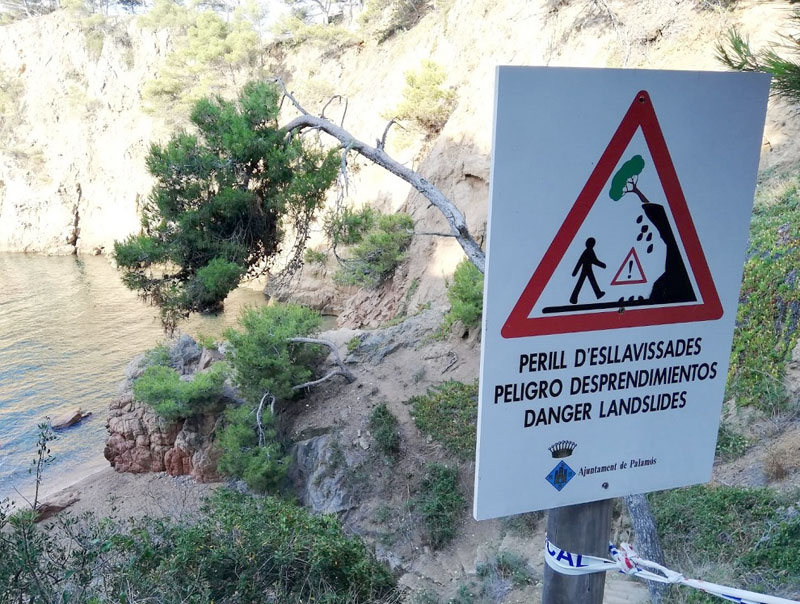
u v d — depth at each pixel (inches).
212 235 366.0
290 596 280.8
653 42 1074.7
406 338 1011.3
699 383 109.6
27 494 975.0
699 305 106.0
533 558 575.5
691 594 348.8
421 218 1354.6
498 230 92.6
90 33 2869.1
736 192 103.7
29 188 2741.1
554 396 101.2
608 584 413.4
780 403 506.0
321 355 960.3
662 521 441.4
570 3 1288.1
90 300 1993.1
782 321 543.2
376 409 839.7
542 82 89.6
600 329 101.2
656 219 100.3
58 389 1358.3
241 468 809.5
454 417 810.2
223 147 361.1
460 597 545.3
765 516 401.7
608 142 94.6
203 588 249.1
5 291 2119.8
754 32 887.1
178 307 374.6
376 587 338.6
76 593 221.6
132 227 2689.5
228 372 928.9
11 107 2847.0
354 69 2161.7
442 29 1707.7
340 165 376.2
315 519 347.3
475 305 896.9
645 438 108.3
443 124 1534.2
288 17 2404.0
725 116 99.9
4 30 2928.2
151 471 970.1
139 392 903.7
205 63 2342.5
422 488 741.9
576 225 96.0
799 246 572.1
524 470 102.1
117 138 2748.5
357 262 560.7
